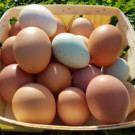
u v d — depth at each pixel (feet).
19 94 0.76
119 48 0.91
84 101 0.81
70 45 0.86
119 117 0.74
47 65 0.89
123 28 1.14
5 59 0.98
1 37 1.03
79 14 1.22
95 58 0.92
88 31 1.12
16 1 1.60
